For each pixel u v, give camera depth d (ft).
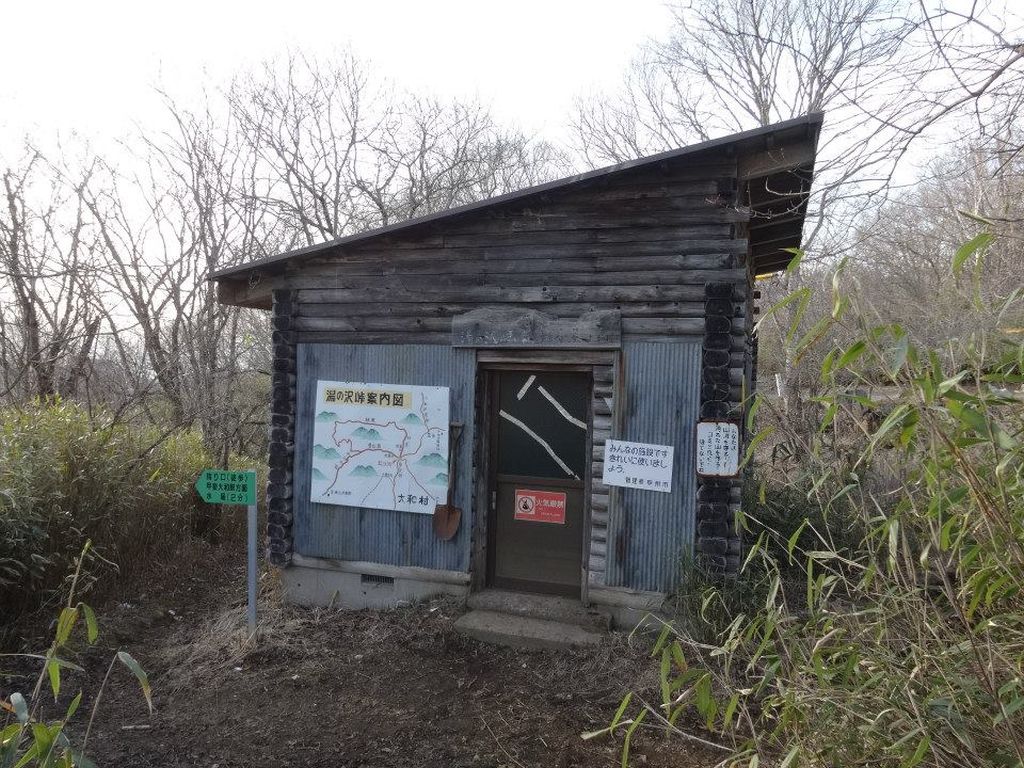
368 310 19.70
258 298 20.98
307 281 20.24
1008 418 8.25
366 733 13.82
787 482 21.75
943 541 7.59
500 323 18.33
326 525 20.06
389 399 19.42
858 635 8.75
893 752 7.76
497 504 19.53
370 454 19.56
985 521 7.38
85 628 18.42
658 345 17.13
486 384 19.26
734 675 14.34
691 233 16.90
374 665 16.69
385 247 19.51
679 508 16.92
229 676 16.47
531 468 19.27
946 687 7.88
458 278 18.84
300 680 16.06
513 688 15.42
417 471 19.13
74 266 34.45
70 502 20.10
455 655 16.99
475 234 18.70
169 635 19.30
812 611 9.25
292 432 20.49
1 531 16.98
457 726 13.94
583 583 18.34
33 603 18.62
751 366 24.86
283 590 20.48
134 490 22.90
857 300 8.41
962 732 7.46
